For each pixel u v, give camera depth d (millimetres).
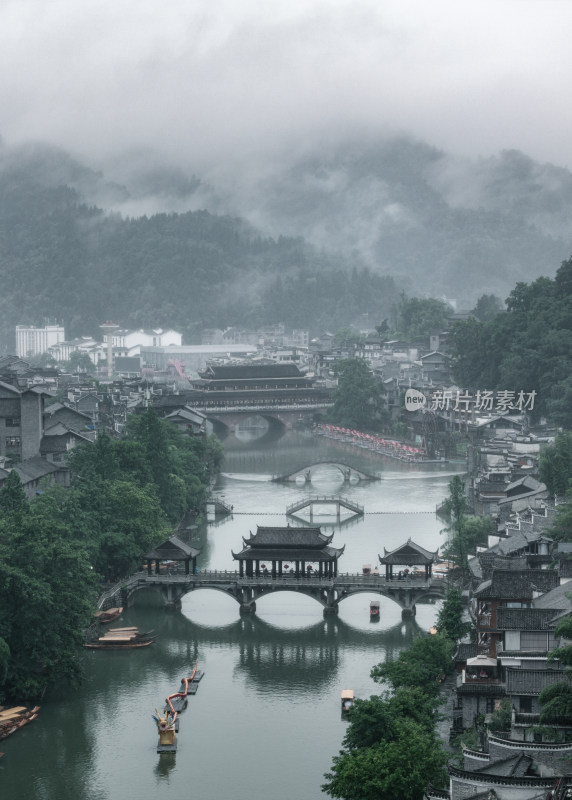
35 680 171875
